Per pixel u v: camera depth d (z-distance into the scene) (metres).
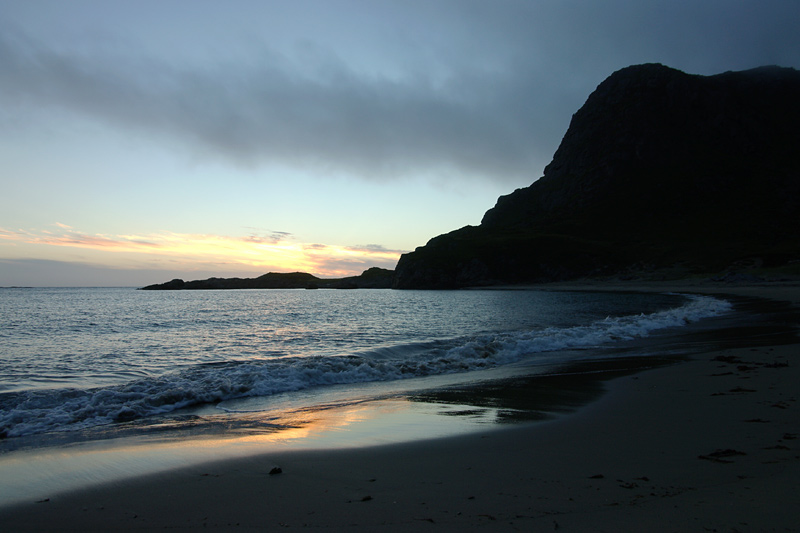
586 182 178.62
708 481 4.53
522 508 4.03
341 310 53.47
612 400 9.16
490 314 40.50
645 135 175.00
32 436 7.43
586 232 152.88
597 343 19.36
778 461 5.02
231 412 9.15
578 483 4.64
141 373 14.39
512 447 6.14
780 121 175.38
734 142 169.25
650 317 28.08
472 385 11.45
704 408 7.95
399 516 3.95
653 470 4.96
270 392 11.20
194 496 4.62
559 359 15.66
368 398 10.23
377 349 17.23
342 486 4.79
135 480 5.14
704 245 122.12
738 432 6.35
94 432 7.64
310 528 3.77
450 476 5.02
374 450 6.16
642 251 128.88
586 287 106.56
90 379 13.41
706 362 13.11
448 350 17.75
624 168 174.38
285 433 7.28
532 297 76.62
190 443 6.77
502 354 16.72
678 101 178.75
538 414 8.20
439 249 160.25
